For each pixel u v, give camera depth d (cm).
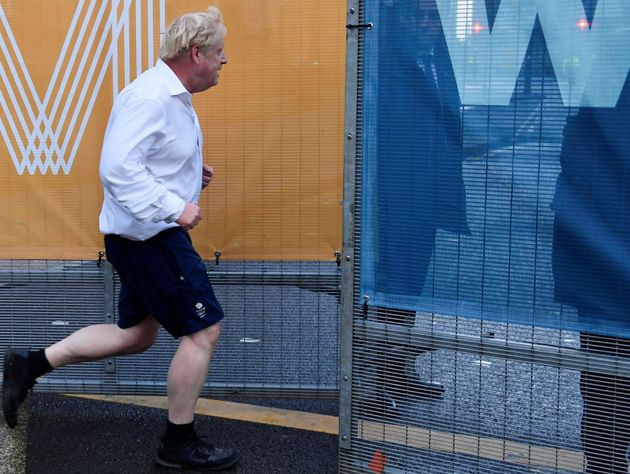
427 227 308
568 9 277
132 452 389
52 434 409
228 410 443
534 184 288
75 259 429
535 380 297
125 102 333
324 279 421
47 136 422
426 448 318
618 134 274
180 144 342
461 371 309
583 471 293
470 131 297
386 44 307
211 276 425
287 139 411
